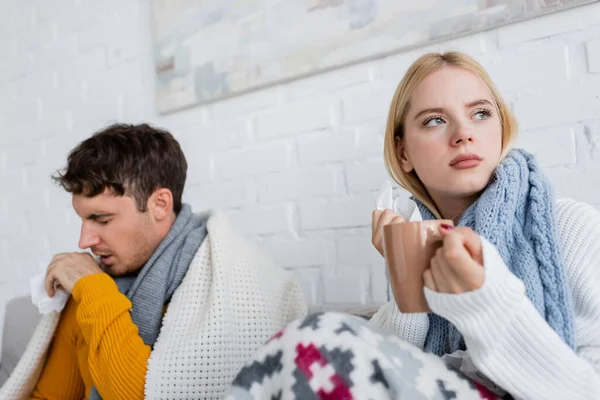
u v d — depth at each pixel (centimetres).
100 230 105
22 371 112
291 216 148
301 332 59
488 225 75
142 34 181
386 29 131
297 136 148
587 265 72
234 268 101
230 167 160
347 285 137
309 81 146
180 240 109
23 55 212
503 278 55
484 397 57
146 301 102
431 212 91
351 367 55
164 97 172
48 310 110
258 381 60
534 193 77
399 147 92
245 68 155
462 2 121
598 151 107
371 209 135
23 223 205
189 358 90
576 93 110
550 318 69
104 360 92
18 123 211
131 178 105
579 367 56
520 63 116
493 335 57
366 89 136
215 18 162
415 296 57
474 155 79
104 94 189
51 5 205
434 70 84
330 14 140
